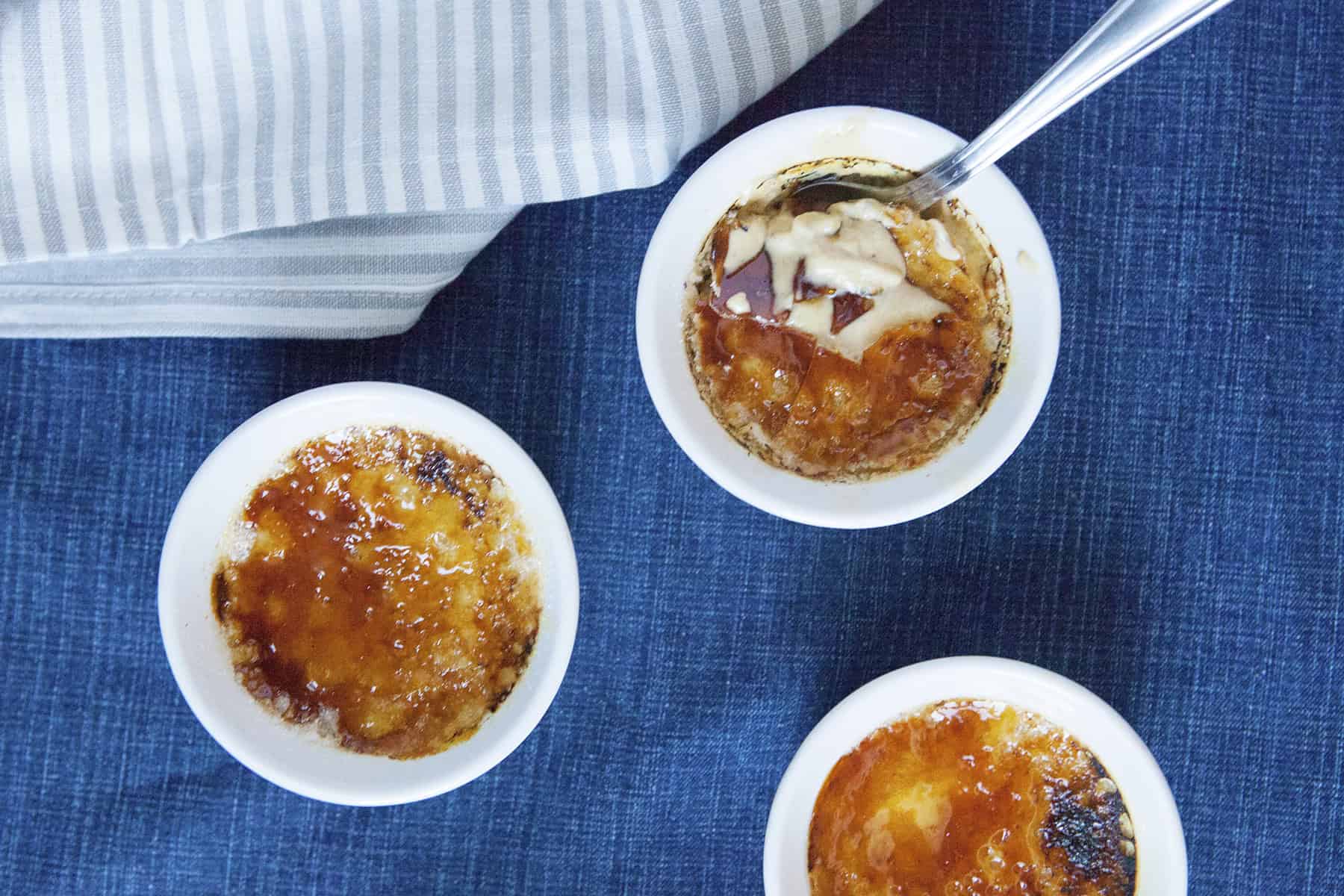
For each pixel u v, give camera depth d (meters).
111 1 0.48
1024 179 0.51
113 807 0.51
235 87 0.49
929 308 0.49
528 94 0.48
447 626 0.50
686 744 0.52
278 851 0.52
